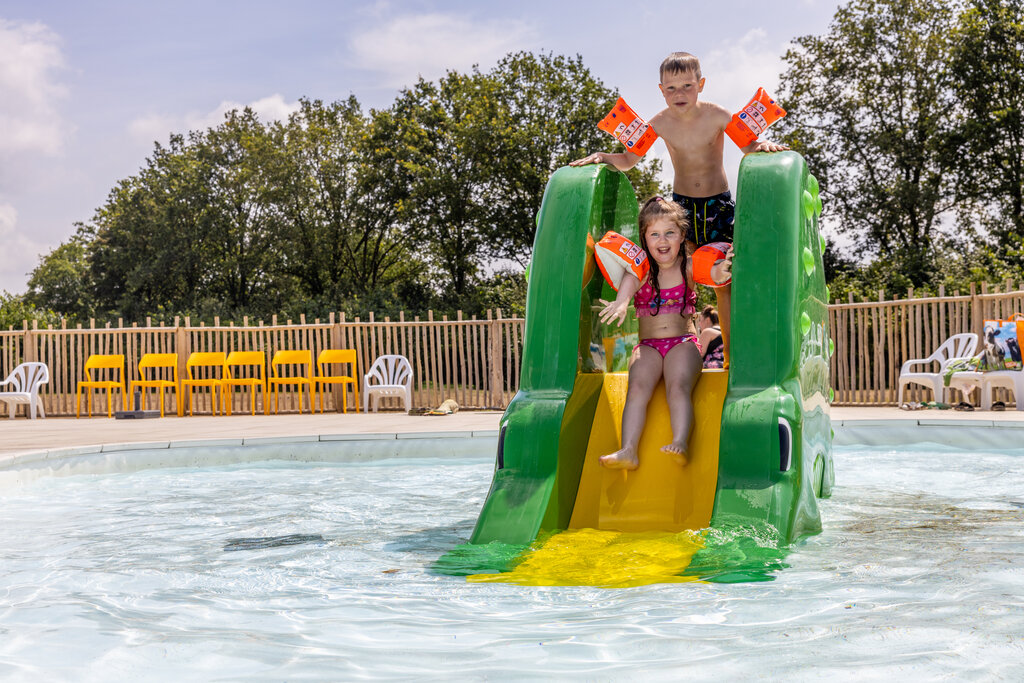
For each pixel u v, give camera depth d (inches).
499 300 1296.8
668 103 177.6
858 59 1196.5
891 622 87.0
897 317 519.8
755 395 137.2
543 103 1440.7
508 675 74.2
